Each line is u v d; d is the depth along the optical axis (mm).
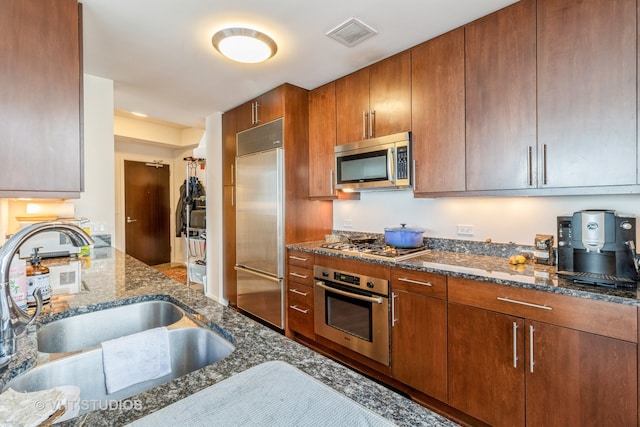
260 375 726
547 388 1397
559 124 1579
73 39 1415
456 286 1698
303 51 2205
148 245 5727
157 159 5852
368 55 2275
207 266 3971
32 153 1308
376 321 2090
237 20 1836
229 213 3561
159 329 1062
